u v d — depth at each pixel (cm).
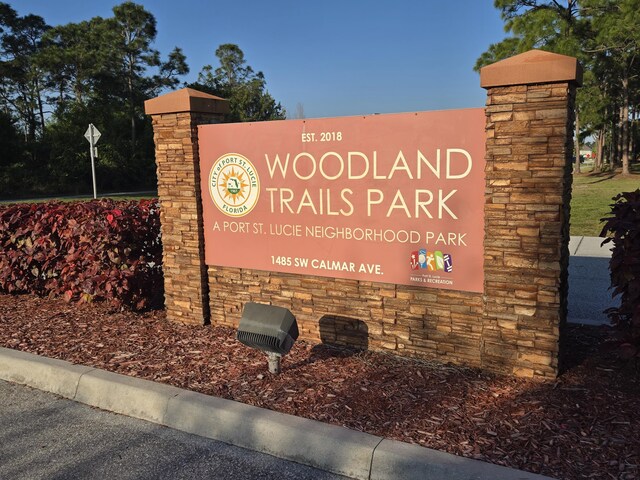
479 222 400
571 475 280
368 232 449
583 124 3872
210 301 556
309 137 463
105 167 4141
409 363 434
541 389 375
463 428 331
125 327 559
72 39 5181
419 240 426
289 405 371
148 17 4969
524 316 387
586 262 877
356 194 448
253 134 495
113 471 327
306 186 473
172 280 568
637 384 376
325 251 473
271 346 402
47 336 538
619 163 5434
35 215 689
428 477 295
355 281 464
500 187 382
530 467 289
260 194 500
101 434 374
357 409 361
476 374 407
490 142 380
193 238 545
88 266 621
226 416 361
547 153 364
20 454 349
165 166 549
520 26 2711
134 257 610
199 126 527
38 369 457
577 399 359
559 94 355
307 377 416
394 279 442
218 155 520
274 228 498
